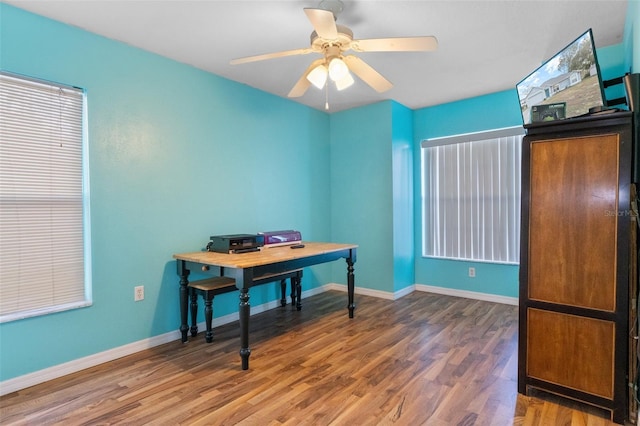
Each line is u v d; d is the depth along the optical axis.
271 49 2.71
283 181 3.94
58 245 2.32
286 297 3.93
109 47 2.52
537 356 1.98
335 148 4.59
